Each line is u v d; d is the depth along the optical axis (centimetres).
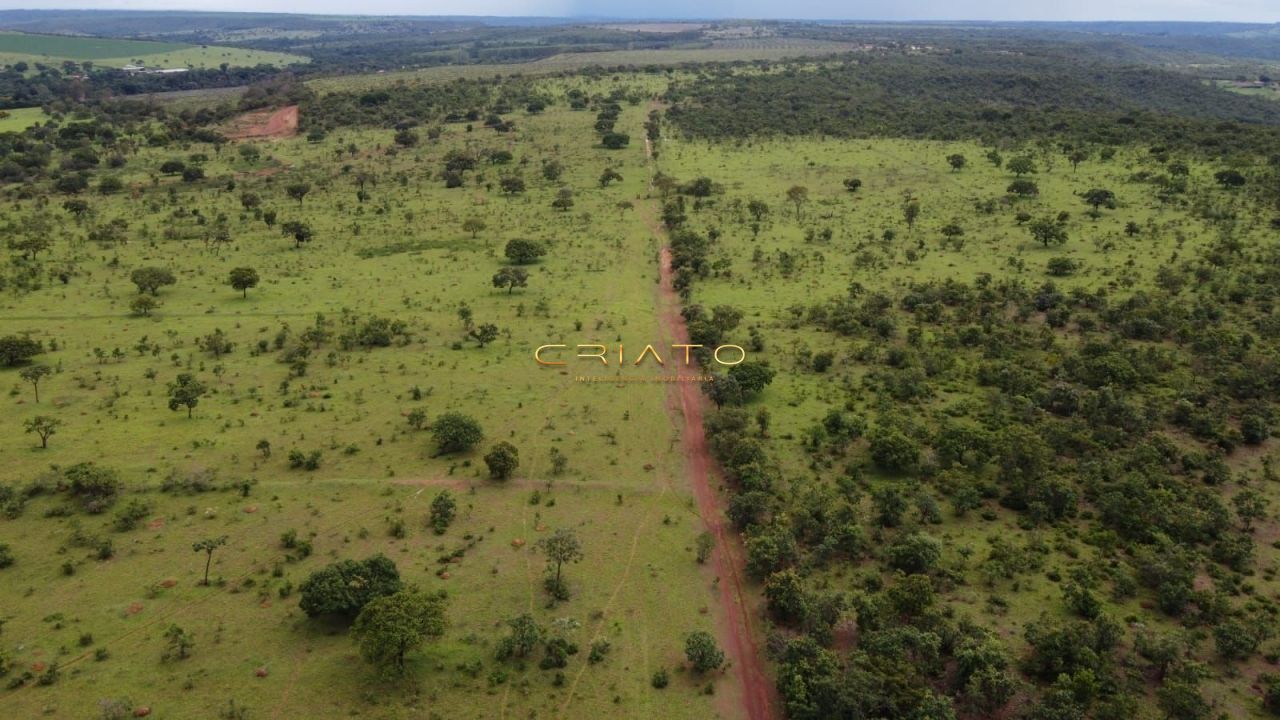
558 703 4341
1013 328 9288
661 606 5106
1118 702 4216
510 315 10106
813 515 5809
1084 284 10912
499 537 5734
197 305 10338
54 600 5006
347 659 4591
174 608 4966
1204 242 12562
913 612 4841
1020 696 4331
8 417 7269
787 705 4216
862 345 9094
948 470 6488
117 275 11431
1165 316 9262
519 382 8238
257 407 7581
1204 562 5431
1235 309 9762
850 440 6962
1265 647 4719
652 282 11481
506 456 6344
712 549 5622
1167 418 7294
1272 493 6212
